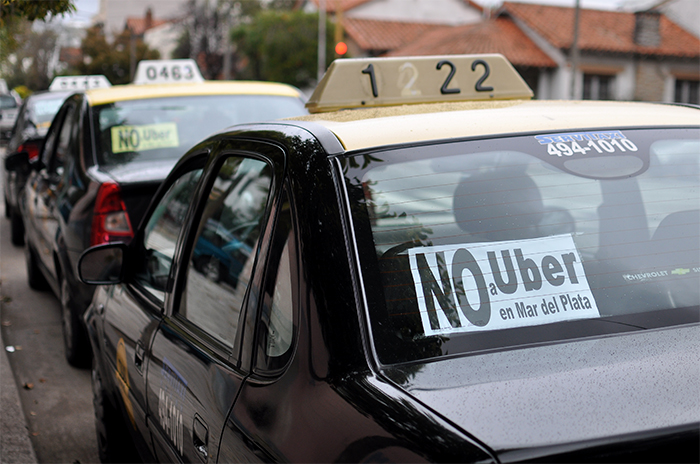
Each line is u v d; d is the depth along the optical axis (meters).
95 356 3.29
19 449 3.62
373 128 1.88
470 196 1.74
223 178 2.40
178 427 2.04
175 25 60.97
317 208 1.65
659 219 1.79
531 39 35.12
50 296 6.82
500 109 2.13
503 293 1.60
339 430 1.35
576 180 1.82
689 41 35.09
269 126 2.14
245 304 1.84
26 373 4.83
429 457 1.21
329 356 1.46
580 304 1.62
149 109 5.22
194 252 2.42
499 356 1.46
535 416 1.26
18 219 9.13
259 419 1.54
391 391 1.38
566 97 33.59
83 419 4.09
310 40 44.41
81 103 5.31
